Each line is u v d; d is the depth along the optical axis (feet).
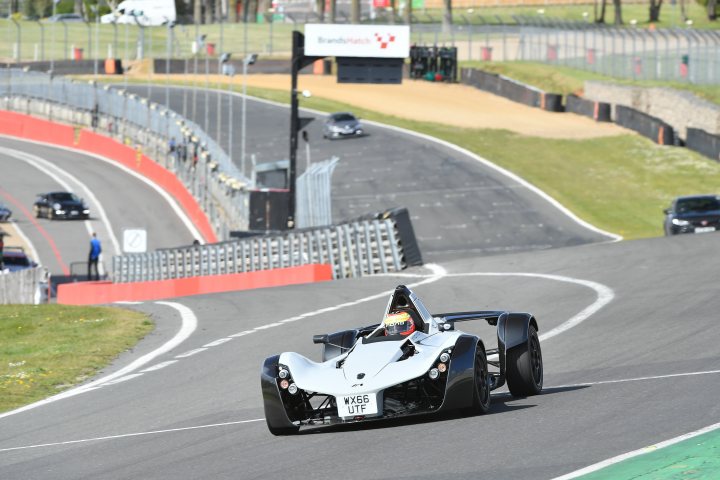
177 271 562.66
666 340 191.42
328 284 398.83
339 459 109.19
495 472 94.94
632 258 355.56
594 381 152.56
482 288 323.57
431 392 130.11
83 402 192.85
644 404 122.93
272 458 114.73
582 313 245.45
